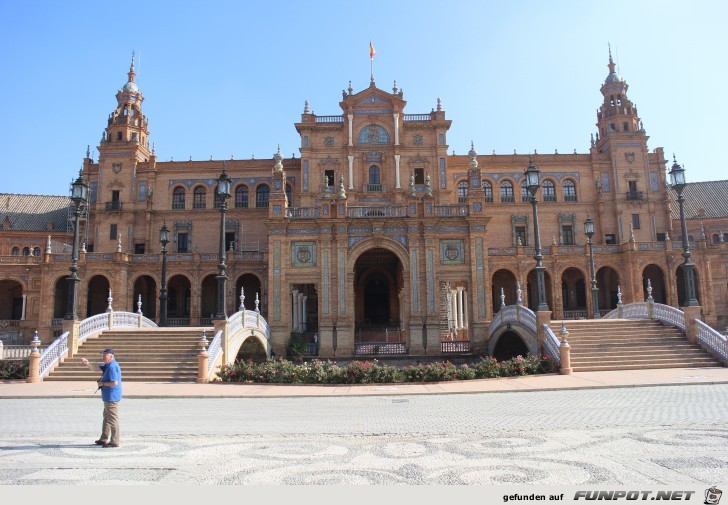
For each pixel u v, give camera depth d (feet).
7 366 85.56
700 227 229.25
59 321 182.60
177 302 207.62
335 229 126.82
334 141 200.13
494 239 216.33
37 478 29.60
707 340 90.68
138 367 86.17
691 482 27.48
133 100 229.25
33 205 245.45
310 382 79.56
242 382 80.84
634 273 187.93
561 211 218.38
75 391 70.44
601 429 41.27
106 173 217.77
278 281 126.21
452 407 55.16
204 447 37.47
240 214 215.72
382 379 78.74
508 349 121.08
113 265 185.98
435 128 199.82
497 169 220.43
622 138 221.05
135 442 39.32
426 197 127.24
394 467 31.55
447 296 167.43
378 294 187.11
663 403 53.72
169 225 215.92
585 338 96.78
